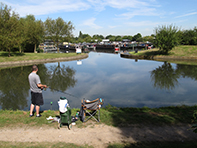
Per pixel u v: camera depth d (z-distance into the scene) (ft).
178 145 15.14
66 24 142.82
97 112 23.76
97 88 44.68
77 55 133.08
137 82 51.21
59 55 130.31
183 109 26.37
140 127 19.25
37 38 139.33
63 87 46.11
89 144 15.57
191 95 37.42
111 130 18.45
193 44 137.49
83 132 17.93
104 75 63.57
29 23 138.10
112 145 15.37
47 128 18.72
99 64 95.35
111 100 34.76
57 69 79.82
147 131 18.33
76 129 18.60
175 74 62.03
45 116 21.88
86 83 50.75
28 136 16.92
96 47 275.59
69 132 17.89
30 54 127.03
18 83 50.47
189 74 61.36
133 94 38.93
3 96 37.52
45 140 16.19
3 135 17.02
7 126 18.99
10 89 43.50
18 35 104.78
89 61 111.14
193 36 139.13
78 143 15.71
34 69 20.49
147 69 75.25
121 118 21.77
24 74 65.62
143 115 23.00
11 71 72.74
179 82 50.03
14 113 22.95
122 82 51.62
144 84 48.62
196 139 16.75
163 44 115.85
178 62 95.30
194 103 32.32
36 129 18.45
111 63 98.94
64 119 18.49
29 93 39.91
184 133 17.93
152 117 22.17
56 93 40.06
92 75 63.93
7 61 97.09
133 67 82.12
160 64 89.51
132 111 25.54
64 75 64.69
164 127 19.31
